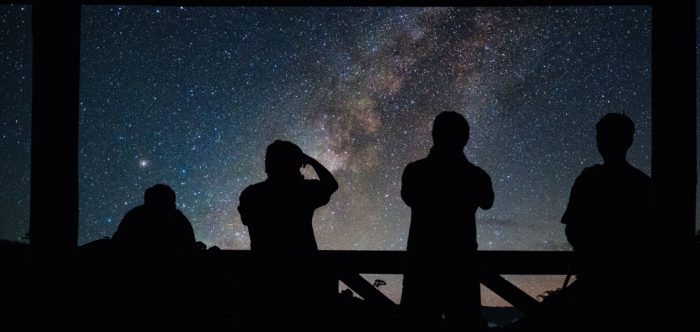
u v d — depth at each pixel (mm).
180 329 4336
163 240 4414
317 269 3873
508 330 4246
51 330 4336
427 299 3779
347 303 4375
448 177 3809
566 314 4043
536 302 4973
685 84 4875
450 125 3836
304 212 3896
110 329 4352
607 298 3791
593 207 3756
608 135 3770
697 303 3846
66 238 5078
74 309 4426
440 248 3766
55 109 5121
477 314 3807
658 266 3811
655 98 4941
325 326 3859
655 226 3781
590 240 3762
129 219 4445
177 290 4406
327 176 3979
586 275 3812
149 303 4367
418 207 3836
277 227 3846
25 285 4566
